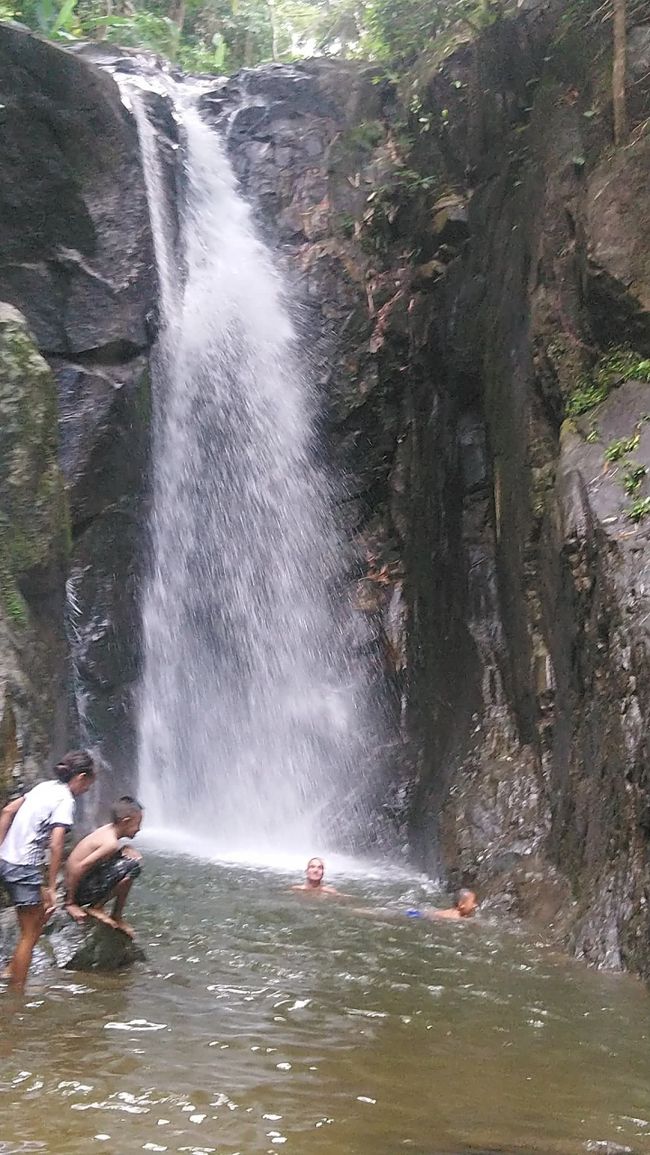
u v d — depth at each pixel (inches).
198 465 608.1
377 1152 152.2
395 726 550.6
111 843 263.4
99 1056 190.5
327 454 619.5
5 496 358.9
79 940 274.7
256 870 433.4
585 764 334.0
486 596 474.6
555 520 369.7
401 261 622.5
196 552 597.0
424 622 538.0
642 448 347.6
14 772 290.4
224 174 684.1
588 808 324.8
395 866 469.7
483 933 320.5
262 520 619.2
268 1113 166.2
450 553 511.2
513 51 499.5
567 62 449.7
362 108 664.4
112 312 563.2
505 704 442.3
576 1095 182.2
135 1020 214.4
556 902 333.7
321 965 271.4
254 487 623.8
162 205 625.6
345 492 613.9
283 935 305.9
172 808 566.6
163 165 636.1
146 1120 161.2
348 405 617.3
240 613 604.4
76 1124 158.1
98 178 572.1
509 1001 242.7
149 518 578.9
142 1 902.4
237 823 566.6
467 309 516.1
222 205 676.1
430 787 475.5
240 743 586.2
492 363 476.1
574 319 404.5
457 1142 157.5
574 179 422.6
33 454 368.8
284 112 691.4
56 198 553.3
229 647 597.6
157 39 855.1
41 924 238.4
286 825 553.6
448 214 549.0
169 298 615.5
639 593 304.2
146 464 579.2
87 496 538.9
